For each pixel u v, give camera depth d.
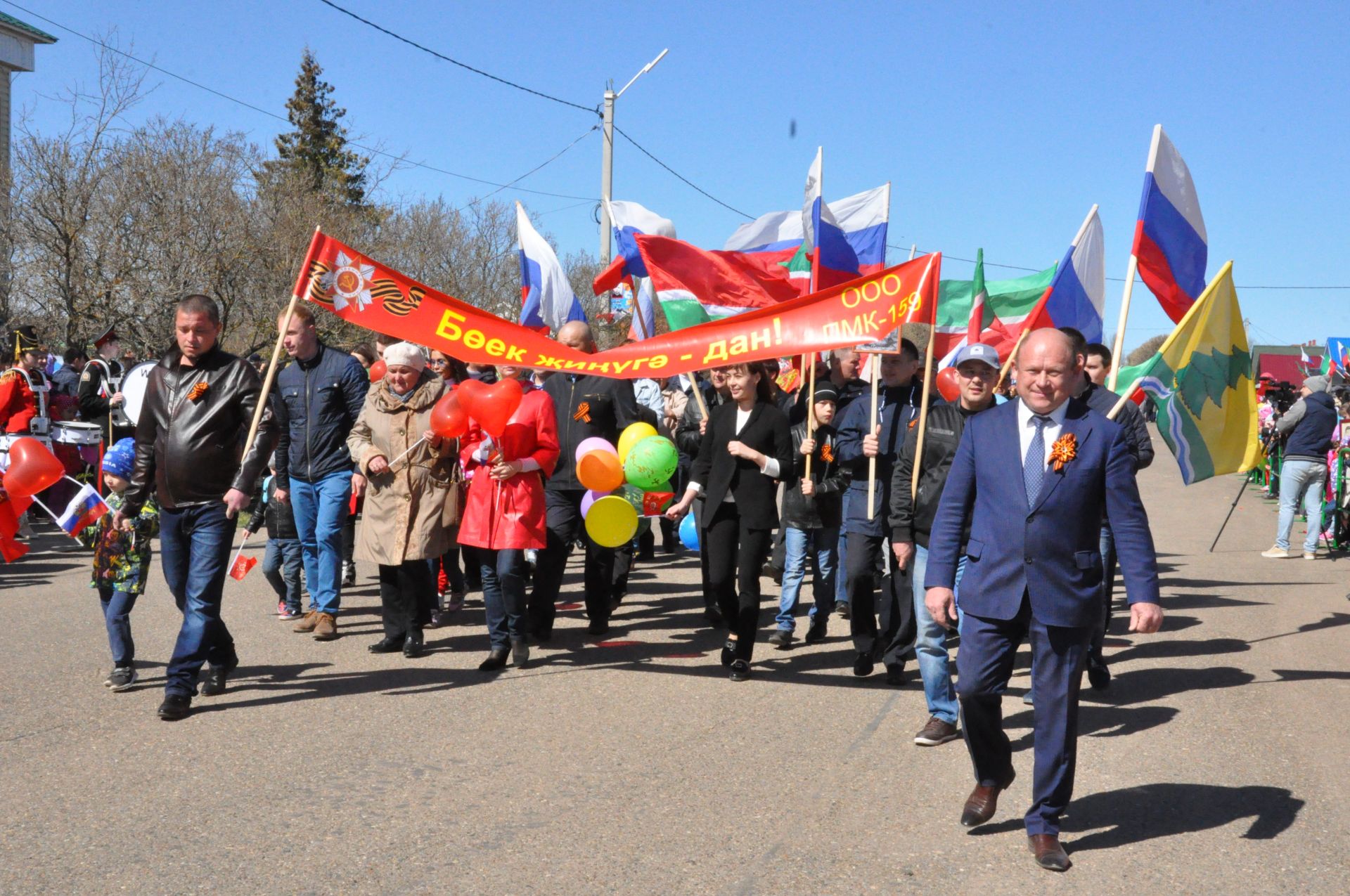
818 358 8.73
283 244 23.50
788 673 6.69
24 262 20.50
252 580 9.52
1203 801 4.49
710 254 8.55
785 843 4.04
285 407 7.43
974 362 5.16
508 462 6.49
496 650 6.64
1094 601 3.90
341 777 4.71
